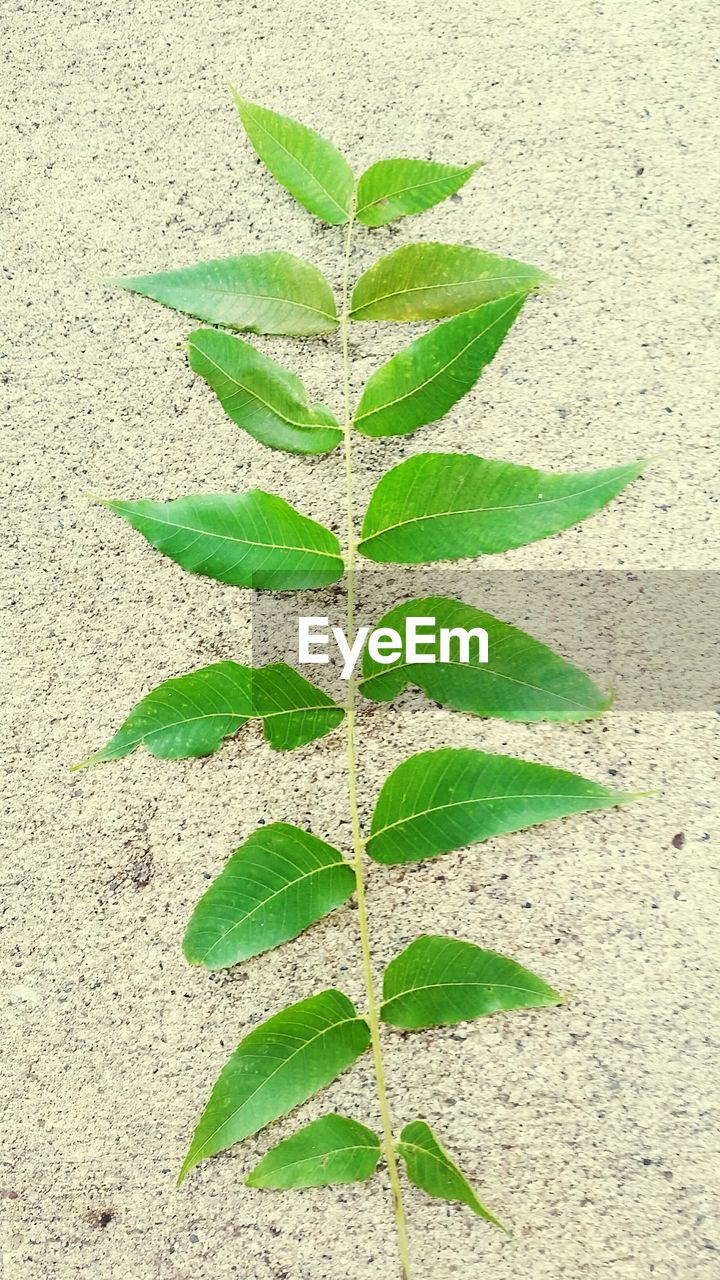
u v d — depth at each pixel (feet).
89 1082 1.57
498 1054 1.54
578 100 1.63
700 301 1.61
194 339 1.55
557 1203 1.52
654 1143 1.53
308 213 1.63
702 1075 1.54
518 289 1.54
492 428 1.60
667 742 1.57
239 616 1.61
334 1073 1.49
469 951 1.50
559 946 1.55
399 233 1.62
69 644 1.62
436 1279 1.51
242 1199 1.54
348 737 1.57
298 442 1.56
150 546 1.62
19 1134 1.57
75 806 1.60
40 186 1.65
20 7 1.68
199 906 1.51
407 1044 1.54
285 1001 1.56
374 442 1.61
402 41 1.64
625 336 1.61
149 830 1.59
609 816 1.57
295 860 1.51
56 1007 1.58
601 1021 1.54
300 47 1.64
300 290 1.57
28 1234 1.56
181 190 1.64
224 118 1.65
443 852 1.50
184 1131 1.55
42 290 1.65
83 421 1.63
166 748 1.52
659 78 1.63
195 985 1.57
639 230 1.62
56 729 1.61
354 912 1.56
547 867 1.56
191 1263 1.53
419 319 1.56
